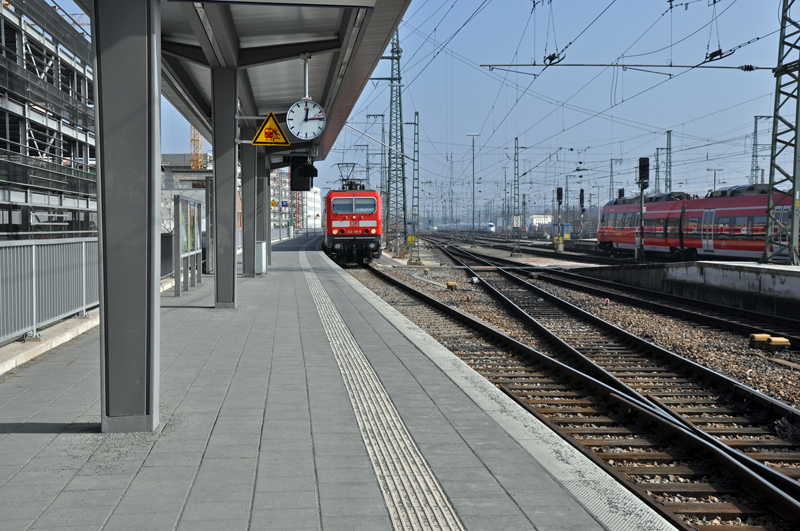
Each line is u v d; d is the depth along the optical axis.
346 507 3.78
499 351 10.30
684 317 14.09
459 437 5.11
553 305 16.47
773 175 17.03
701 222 29.53
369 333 10.34
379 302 14.69
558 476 4.30
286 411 5.82
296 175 18.50
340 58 11.92
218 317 12.14
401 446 4.89
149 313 5.18
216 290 13.40
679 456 5.48
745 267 15.62
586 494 4.01
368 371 7.54
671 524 3.81
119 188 5.11
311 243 57.84
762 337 10.53
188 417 5.62
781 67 16.52
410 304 16.44
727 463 5.06
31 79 19.19
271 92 16.70
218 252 13.32
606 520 3.65
